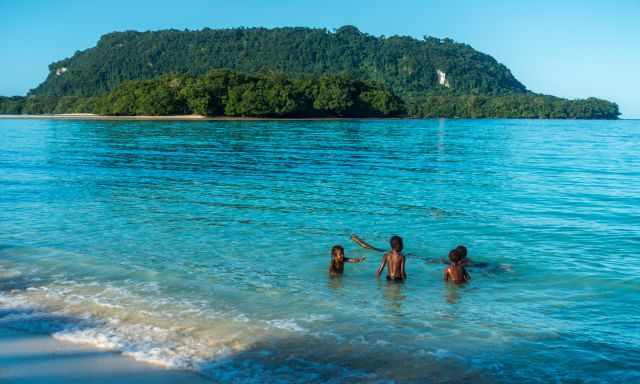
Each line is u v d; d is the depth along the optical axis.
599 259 11.86
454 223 15.39
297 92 133.25
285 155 37.69
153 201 18.70
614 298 9.41
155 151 40.25
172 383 6.48
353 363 6.95
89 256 11.77
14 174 25.83
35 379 6.59
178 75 137.88
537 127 112.56
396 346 7.42
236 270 10.85
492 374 6.71
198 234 13.85
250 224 15.07
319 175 26.42
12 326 8.11
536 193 21.05
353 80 151.25
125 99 129.38
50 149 41.50
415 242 13.29
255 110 123.31
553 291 9.80
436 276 10.66
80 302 9.02
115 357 7.13
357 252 12.27
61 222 15.16
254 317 8.39
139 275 10.46
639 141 63.00
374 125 103.12
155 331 7.89
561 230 14.61
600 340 7.67
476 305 9.03
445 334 7.82
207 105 122.25
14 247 12.44
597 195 20.59
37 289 9.66
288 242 13.12
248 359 7.05
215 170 28.22
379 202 18.73
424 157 37.09
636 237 13.85
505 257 12.01
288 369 6.80
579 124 146.88
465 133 78.19
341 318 8.38
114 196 19.70
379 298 9.34
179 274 10.53
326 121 121.88
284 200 19.06
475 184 23.48
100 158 34.44
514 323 8.26
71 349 7.36
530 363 6.98
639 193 21.19
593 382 6.55
